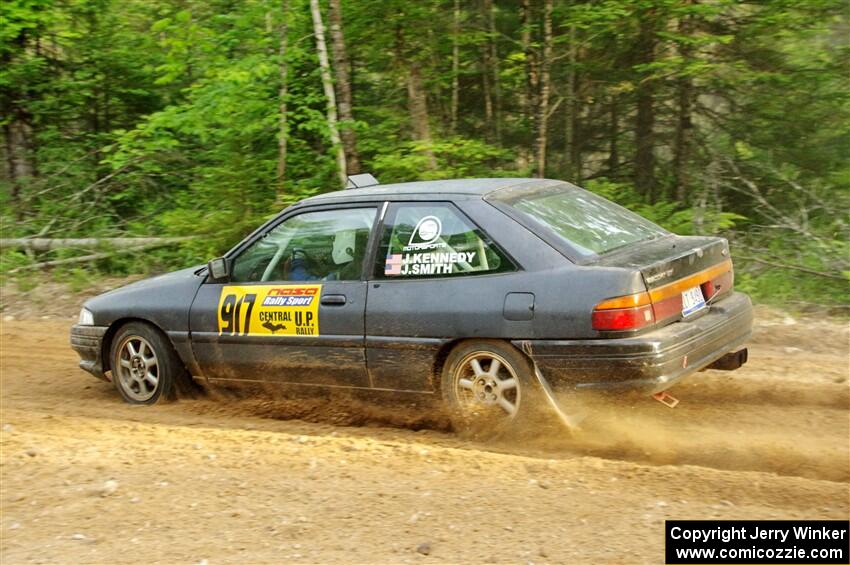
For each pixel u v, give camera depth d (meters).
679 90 13.11
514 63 13.26
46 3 13.60
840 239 10.16
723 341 5.35
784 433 5.40
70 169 13.95
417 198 5.68
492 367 5.29
